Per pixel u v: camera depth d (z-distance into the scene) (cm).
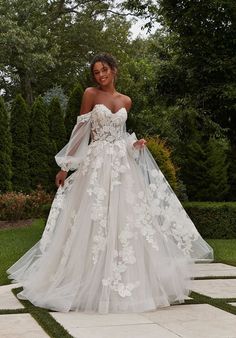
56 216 411
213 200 1426
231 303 402
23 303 394
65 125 1388
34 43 2138
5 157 1316
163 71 1128
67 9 2641
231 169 1495
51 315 355
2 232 1042
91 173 405
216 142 1423
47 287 390
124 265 376
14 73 2283
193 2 1011
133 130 1248
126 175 405
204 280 511
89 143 432
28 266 441
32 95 2512
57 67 2591
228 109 1054
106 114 408
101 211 389
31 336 302
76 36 2586
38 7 2252
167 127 1291
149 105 1250
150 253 390
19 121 1383
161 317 351
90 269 379
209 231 952
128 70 1546
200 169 1416
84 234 387
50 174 1409
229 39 1027
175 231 412
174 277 396
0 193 1303
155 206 408
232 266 614
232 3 975
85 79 1362
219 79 1059
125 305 365
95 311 366
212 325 329
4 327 323
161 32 1548
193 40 1035
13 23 2069
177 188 1112
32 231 1052
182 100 1097
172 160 1380
